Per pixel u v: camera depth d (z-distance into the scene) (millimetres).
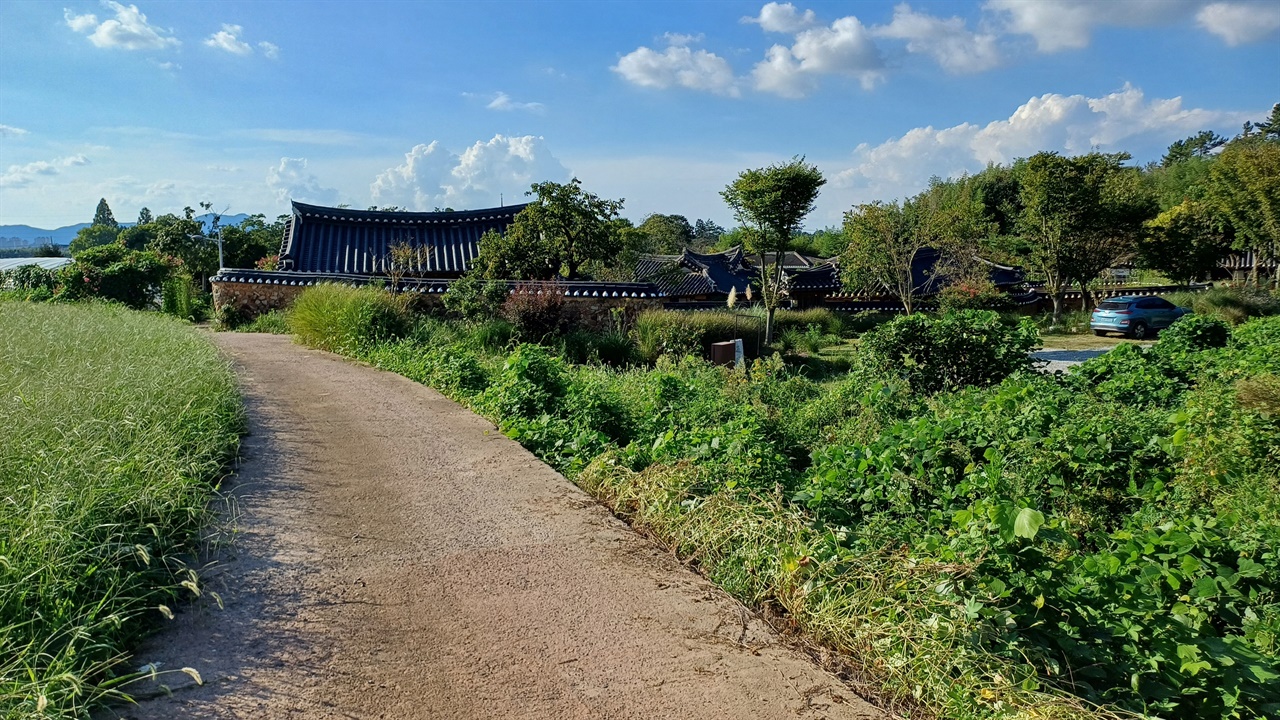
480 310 14383
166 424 4820
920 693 2783
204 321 19625
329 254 21453
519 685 2828
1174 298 27594
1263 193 26688
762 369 11078
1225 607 3652
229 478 5020
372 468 5465
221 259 22109
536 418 6953
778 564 3666
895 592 3264
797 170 20172
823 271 35438
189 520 3836
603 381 9203
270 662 2910
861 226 28562
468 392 8219
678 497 4668
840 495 5188
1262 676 2756
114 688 2615
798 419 8617
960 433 6273
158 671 2787
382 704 2680
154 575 3289
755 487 5082
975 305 27875
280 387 8289
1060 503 5605
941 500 5180
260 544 3982
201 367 6770
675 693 2811
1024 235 29219
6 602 2695
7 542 2988
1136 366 9383
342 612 3332
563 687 2820
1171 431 6379
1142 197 30375
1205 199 31688
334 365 10055
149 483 3773
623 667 2979
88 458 3736
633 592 3633
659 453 5836
